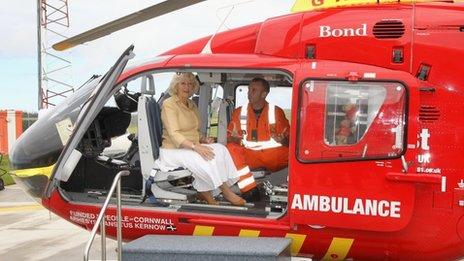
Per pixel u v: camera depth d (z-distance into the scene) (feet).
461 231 11.46
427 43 11.87
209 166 13.67
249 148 15.20
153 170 13.98
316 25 12.71
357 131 11.68
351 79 11.73
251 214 12.83
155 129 14.46
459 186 11.43
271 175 16.02
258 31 13.62
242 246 11.11
